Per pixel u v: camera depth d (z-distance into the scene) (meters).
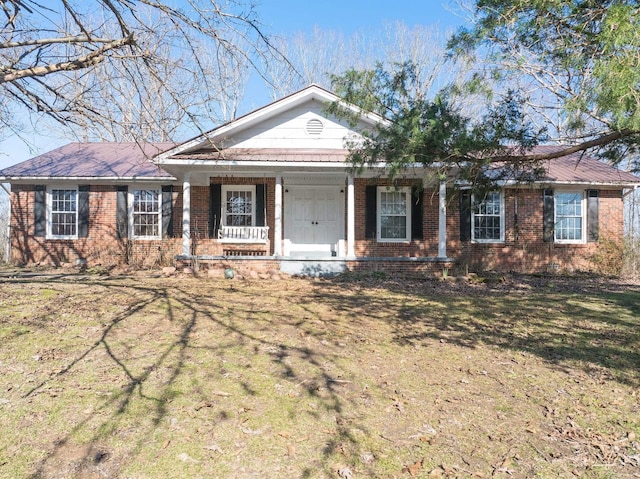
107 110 7.23
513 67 7.53
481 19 7.65
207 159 12.70
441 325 7.52
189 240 13.72
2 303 7.55
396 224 15.76
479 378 5.09
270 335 6.42
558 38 6.87
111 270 14.02
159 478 3.02
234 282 11.91
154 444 3.42
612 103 5.19
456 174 9.30
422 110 8.34
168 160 12.62
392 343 6.36
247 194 15.84
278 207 13.83
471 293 11.03
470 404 4.39
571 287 12.32
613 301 9.96
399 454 3.43
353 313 8.26
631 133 6.32
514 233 15.80
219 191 15.56
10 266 15.02
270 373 4.94
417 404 4.34
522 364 5.60
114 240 15.70
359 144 10.66
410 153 8.13
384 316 8.10
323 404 4.23
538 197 15.94
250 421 3.84
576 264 15.93
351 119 10.08
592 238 15.96
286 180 15.77
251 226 15.61
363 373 5.10
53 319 6.69
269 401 4.24
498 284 12.72
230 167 13.34
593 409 4.32
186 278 12.39
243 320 7.25
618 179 15.62
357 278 13.04
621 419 4.11
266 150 13.86
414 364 5.49
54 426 3.62
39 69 5.29
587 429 3.92
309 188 15.91
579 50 6.47
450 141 7.87
